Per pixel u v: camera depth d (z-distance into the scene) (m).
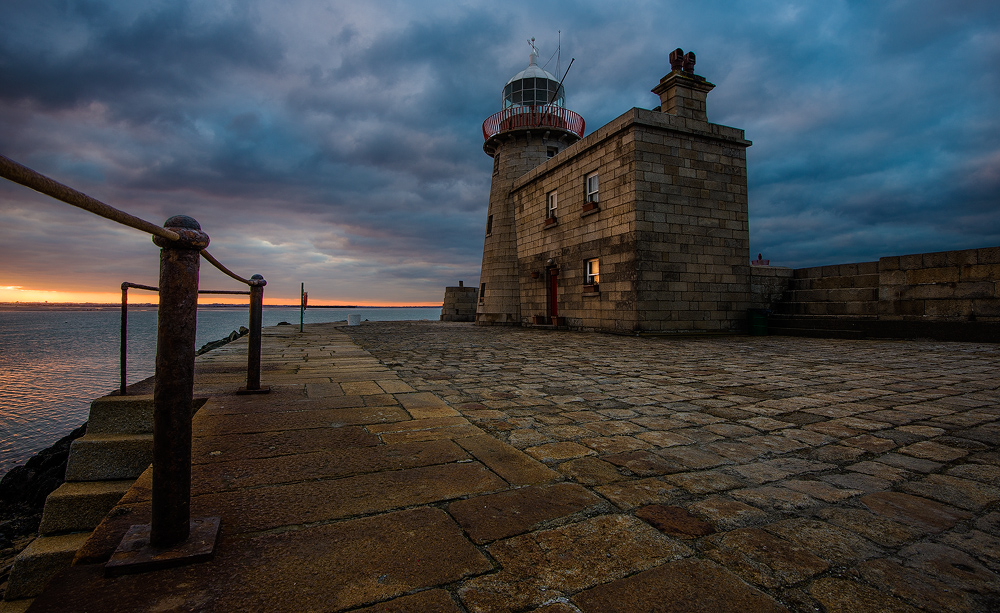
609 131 13.66
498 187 21.53
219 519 1.81
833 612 1.35
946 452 2.96
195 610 1.32
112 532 1.72
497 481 2.35
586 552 1.67
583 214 14.97
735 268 13.95
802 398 4.58
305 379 5.38
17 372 16.66
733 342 11.05
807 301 13.68
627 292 13.12
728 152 14.01
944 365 6.80
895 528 1.92
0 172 0.82
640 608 1.36
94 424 3.46
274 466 2.51
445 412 3.82
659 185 13.05
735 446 3.05
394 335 14.32
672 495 2.23
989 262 9.78
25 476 5.75
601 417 3.79
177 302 1.62
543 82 21.44
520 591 1.44
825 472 2.60
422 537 1.76
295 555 1.62
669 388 5.11
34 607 1.31
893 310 11.44
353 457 2.67
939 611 1.37
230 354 7.92
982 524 1.97
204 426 3.30
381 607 1.35
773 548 1.73
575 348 9.79
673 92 13.52
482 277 22.47
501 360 7.64
